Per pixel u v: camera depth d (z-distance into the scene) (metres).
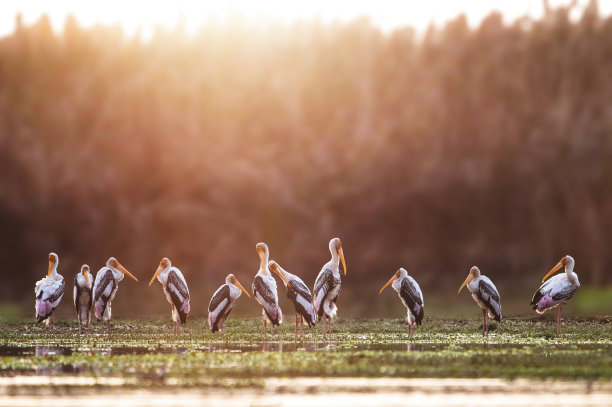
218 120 181.00
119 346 68.69
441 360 56.56
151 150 175.50
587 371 51.19
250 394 44.94
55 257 83.00
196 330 85.25
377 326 87.94
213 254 164.25
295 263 162.88
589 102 165.88
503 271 154.12
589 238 154.38
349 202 167.38
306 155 175.00
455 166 165.88
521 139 166.25
